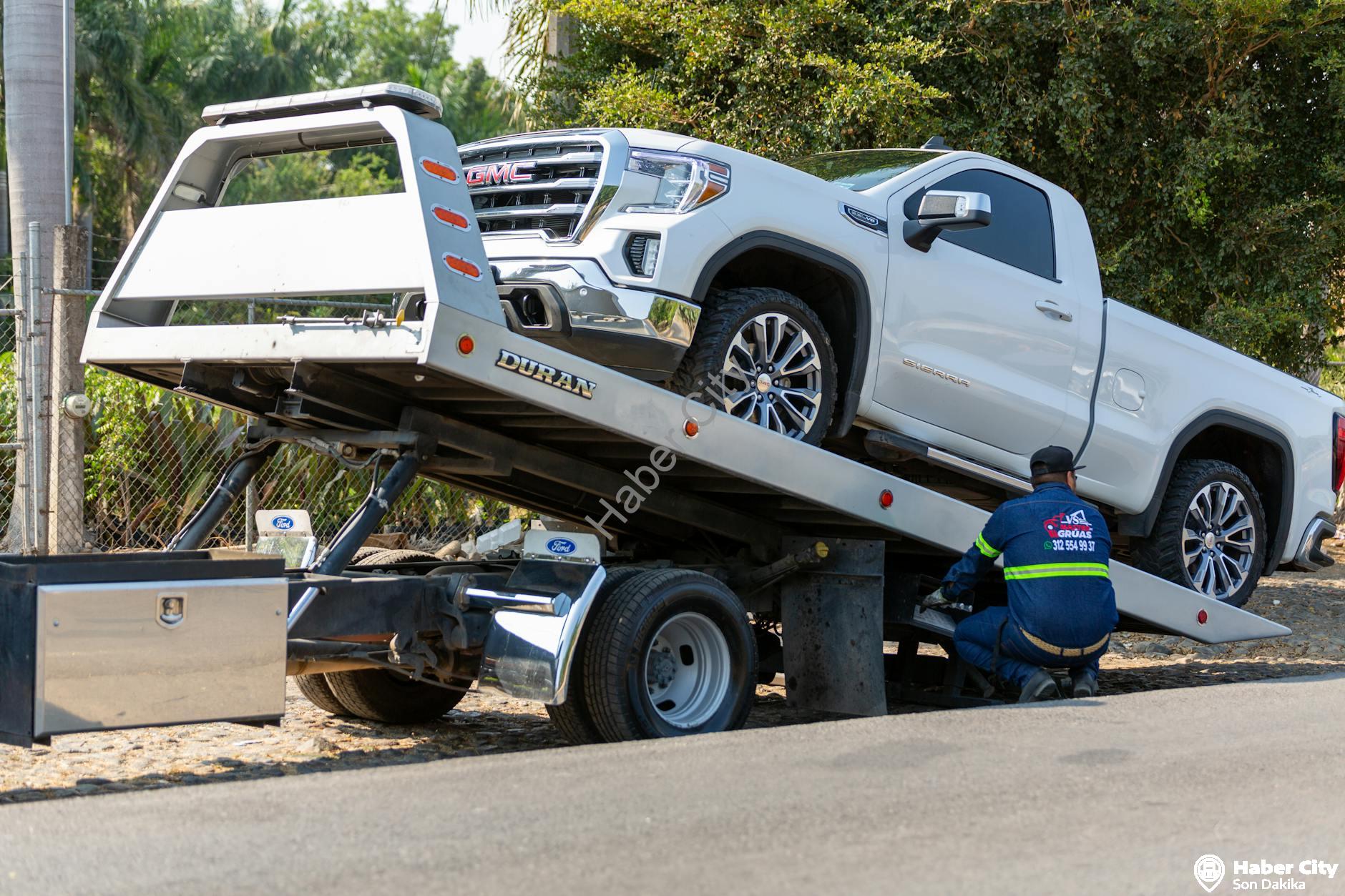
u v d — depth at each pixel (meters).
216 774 6.30
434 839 4.28
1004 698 8.75
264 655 5.51
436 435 6.84
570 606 6.22
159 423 12.45
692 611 6.77
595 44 15.73
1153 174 15.60
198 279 6.61
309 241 6.24
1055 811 4.72
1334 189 16.20
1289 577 18.11
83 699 5.02
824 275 7.66
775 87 14.40
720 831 4.39
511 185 7.30
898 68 14.12
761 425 7.18
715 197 7.02
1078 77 14.48
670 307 6.76
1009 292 8.53
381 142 6.52
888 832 4.40
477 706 8.60
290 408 6.66
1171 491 9.73
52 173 14.97
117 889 3.76
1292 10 15.25
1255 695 7.59
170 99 54.50
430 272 5.79
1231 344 15.52
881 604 7.64
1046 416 8.76
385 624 6.27
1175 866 4.08
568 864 4.01
